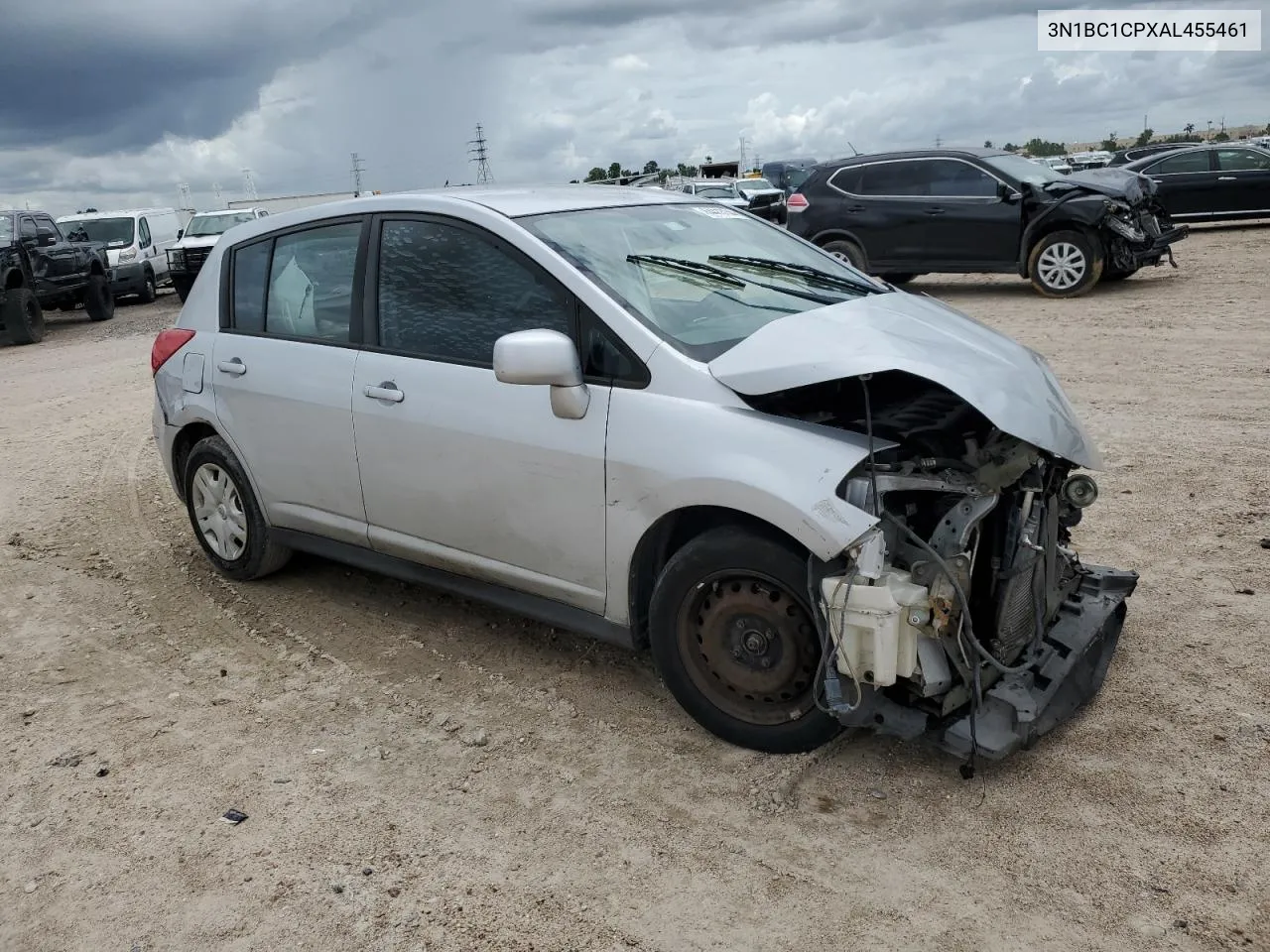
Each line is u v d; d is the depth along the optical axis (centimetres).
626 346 340
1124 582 380
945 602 294
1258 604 418
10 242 1606
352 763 344
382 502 415
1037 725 314
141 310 2128
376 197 423
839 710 308
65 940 267
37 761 353
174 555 555
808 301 381
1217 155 1867
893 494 323
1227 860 275
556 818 309
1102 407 734
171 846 303
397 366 400
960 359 325
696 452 319
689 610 336
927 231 1355
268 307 464
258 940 264
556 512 357
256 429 460
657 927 263
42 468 762
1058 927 255
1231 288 1241
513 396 364
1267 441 627
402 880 285
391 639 438
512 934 263
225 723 374
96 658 432
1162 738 331
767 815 305
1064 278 1277
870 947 253
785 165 3506
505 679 397
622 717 364
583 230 385
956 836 291
